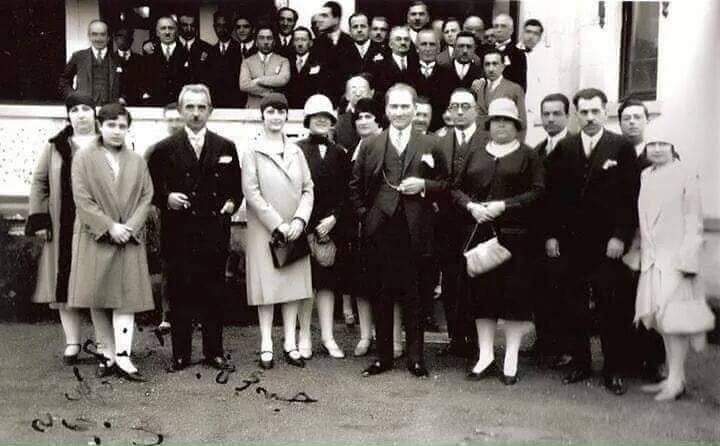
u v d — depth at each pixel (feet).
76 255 22.53
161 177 23.32
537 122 32.76
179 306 23.41
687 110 26.27
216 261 23.48
